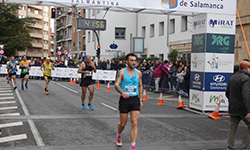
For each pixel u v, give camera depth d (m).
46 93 14.45
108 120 8.45
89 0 9.49
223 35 10.07
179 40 25.95
